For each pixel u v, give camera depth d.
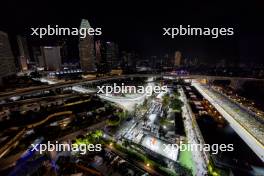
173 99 133.62
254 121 92.62
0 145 67.69
